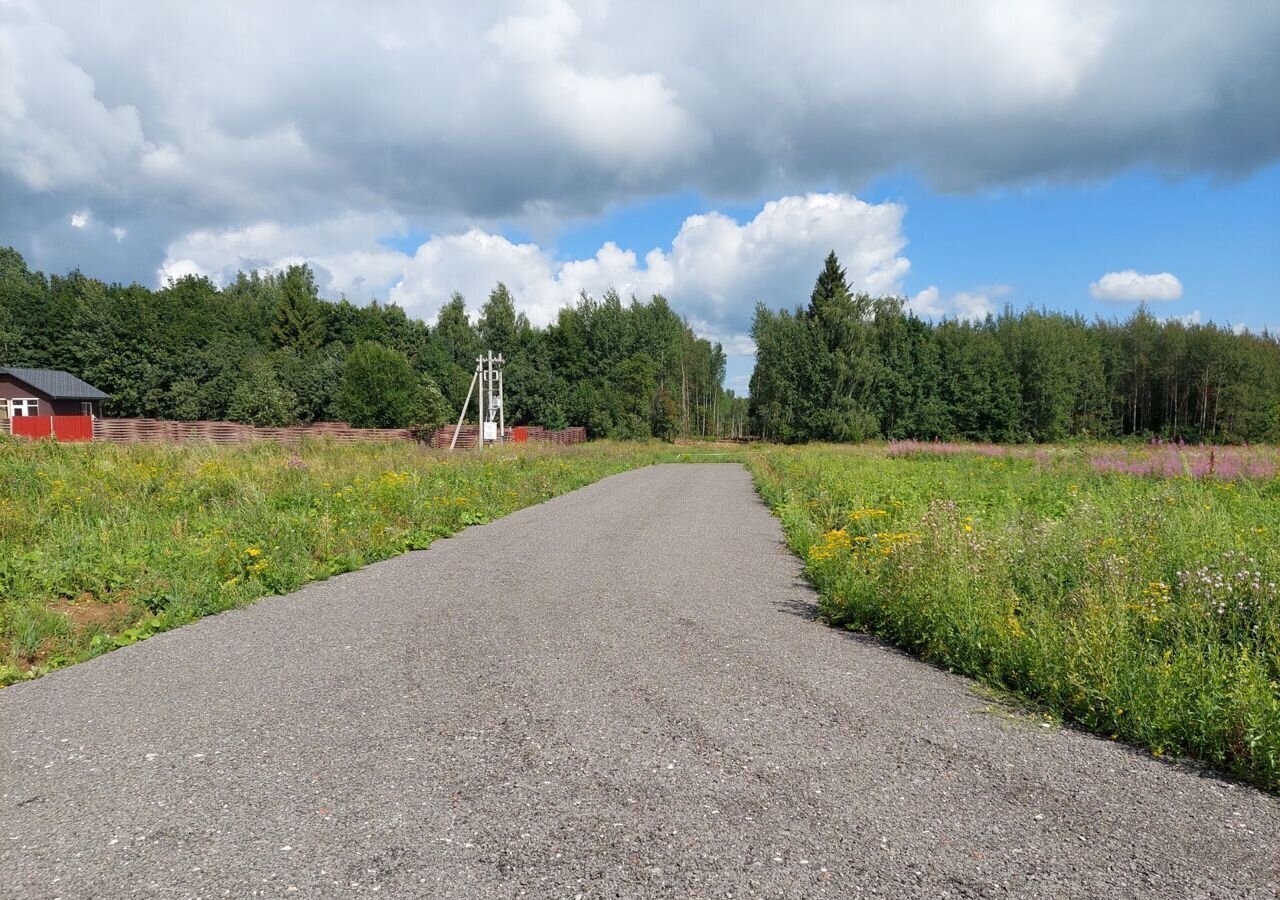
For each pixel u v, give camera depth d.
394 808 3.04
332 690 4.51
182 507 11.04
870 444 49.09
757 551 9.62
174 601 6.52
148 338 55.06
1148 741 3.73
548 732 3.83
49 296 61.56
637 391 69.44
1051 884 2.53
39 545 8.37
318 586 7.59
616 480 23.20
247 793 3.18
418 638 5.64
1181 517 8.46
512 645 5.42
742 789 3.21
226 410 53.75
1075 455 21.66
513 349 80.19
